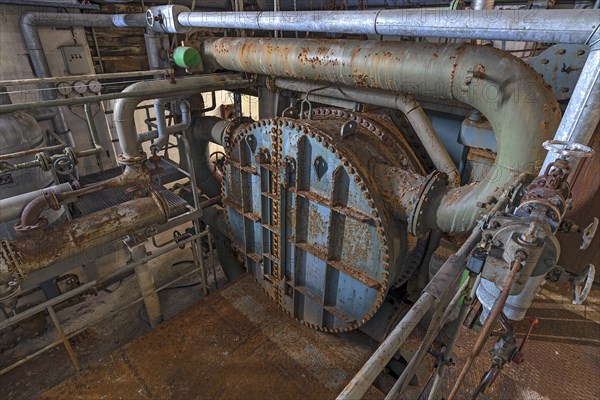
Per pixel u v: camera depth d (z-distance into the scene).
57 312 6.65
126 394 4.07
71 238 4.08
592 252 4.95
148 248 8.65
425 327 4.43
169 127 5.54
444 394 3.50
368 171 3.88
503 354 2.45
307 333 5.00
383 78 3.66
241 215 5.58
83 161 7.62
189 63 5.28
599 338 4.09
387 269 3.83
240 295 5.63
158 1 7.52
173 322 5.05
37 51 6.14
